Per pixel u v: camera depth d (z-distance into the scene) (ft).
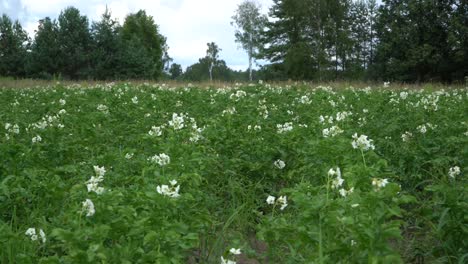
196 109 36.17
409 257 16.26
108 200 12.98
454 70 153.79
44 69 173.37
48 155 22.30
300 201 12.14
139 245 12.32
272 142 24.67
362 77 196.44
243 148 23.66
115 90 51.90
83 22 174.81
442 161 20.94
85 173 19.71
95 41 173.47
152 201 13.39
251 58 252.83
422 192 20.81
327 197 12.09
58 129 25.81
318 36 205.16
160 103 37.73
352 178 13.66
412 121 28.45
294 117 33.53
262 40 226.79
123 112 33.96
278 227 13.78
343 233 11.76
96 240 11.41
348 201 11.96
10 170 18.99
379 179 11.57
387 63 161.17
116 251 11.80
